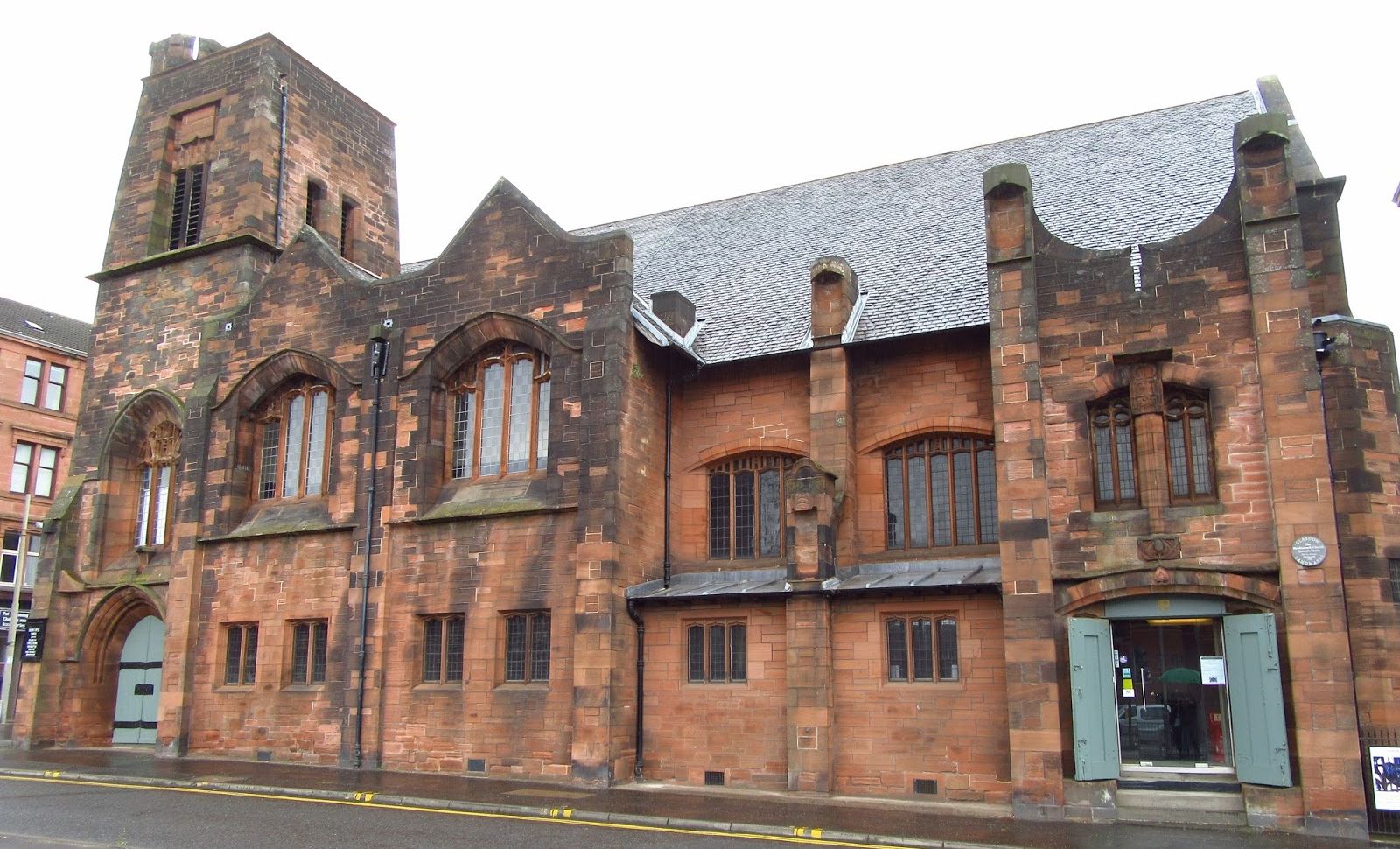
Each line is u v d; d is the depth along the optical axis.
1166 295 20.41
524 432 26.03
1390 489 20.44
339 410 27.92
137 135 35.59
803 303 26.80
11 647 46.84
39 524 54.00
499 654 24.47
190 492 29.44
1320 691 17.91
